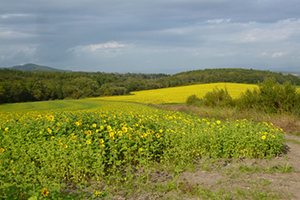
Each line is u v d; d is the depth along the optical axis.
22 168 4.59
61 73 128.25
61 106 47.94
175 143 6.47
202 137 6.66
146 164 5.53
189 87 77.81
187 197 4.33
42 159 5.25
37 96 76.38
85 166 4.85
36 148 5.77
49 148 5.53
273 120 12.19
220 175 5.39
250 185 4.84
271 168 5.80
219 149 6.72
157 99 46.59
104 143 5.79
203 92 56.19
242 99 17.17
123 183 4.93
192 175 5.41
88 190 4.52
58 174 4.83
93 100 60.94
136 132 6.48
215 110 16.58
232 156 6.66
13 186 3.63
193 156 6.52
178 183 4.91
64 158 5.03
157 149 6.19
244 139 6.67
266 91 15.35
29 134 6.86
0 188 3.68
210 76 97.50
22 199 3.79
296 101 14.09
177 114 14.23
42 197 3.45
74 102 57.16
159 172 5.58
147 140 6.03
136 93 77.44
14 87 71.88
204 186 4.80
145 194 4.45
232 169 5.77
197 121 9.20
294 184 4.87
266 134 6.88
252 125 8.33
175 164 5.99
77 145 5.34
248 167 5.87
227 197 4.25
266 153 6.92
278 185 4.84
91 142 5.84
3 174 4.29
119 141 5.82
